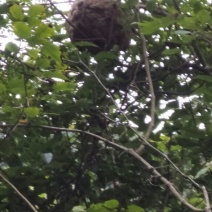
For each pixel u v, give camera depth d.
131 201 3.39
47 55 2.57
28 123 2.86
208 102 3.26
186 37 2.87
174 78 3.48
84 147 3.32
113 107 3.43
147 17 3.43
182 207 3.28
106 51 3.47
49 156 3.06
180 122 3.48
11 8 2.48
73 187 3.53
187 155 3.26
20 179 3.16
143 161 2.68
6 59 2.85
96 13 3.56
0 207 3.12
